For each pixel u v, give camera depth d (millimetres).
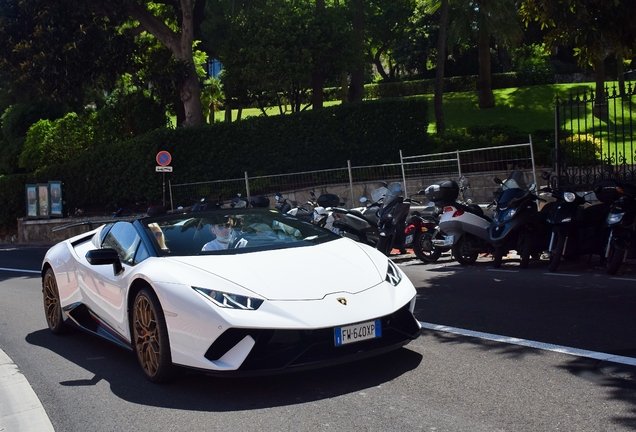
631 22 10914
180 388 4738
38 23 23109
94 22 24000
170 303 4523
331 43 25078
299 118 22078
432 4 31438
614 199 8578
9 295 10969
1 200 30281
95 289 5922
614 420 3695
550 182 12000
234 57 25562
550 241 9695
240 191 20453
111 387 4941
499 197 10062
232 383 4758
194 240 5430
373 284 4742
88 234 7098
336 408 4125
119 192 24469
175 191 22375
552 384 4387
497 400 4129
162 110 28625
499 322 6352
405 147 21188
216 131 22750
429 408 4039
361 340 4379
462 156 17344
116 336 5660
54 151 30219
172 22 31484
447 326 6312
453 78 46500
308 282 4562
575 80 44969
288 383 4680
